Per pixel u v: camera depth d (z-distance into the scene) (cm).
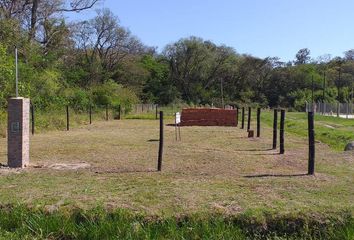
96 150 1593
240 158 1372
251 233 698
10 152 1158
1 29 3444
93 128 2831
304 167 1191
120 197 800
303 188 891
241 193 839
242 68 9381
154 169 1148
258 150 1627
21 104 1150
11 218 736
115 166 1198
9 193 833
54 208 745
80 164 1229
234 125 3200
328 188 893
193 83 8962
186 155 1435
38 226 709
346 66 10044
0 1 3947
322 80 9500
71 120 3152
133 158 1369
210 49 9081
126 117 4362
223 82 9362
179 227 702
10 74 2658
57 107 3456
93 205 749
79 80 6016
